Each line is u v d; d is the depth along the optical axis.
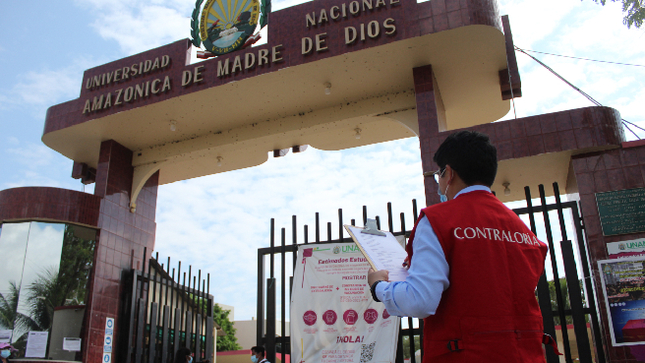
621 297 6.54
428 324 1.88
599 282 6.70
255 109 9.80
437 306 1.80
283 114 10.02
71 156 11.48
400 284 1.82
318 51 8.46
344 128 10.56
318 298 7.16
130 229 10.77
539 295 6.47
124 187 10.80
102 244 9.82
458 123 10.93
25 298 8.95
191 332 10.77
